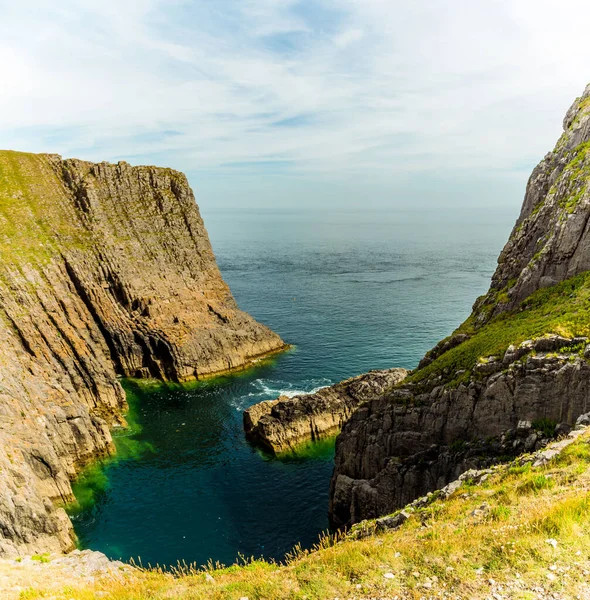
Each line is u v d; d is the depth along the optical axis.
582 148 47.94
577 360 30.58
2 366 60.62
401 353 101.44
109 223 105.75
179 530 49.38
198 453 65.19
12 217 93.62
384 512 40.47
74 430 62.84
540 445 30.72
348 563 17.72
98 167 111.25
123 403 80.62
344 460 46.19
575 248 41.47
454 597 14.68
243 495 55.47
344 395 71.94
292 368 95.94
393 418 41.97
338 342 109.88
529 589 14.45
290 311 138.12
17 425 53.66
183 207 119.81
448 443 37.44
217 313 108.25
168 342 93.25
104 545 47.03
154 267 106.06
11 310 75.69
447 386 38.25
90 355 82.56
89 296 93.19
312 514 51.56
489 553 16.45
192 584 19.98
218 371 95.31
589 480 19.66
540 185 53.28
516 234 52.78
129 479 59.09
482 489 24.47
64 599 20.41
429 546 17.70
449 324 122.25
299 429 66.00
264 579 18.06
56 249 93.50
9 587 22.45
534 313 40.19
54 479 53.12
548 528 16.92
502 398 33.91
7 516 41.59
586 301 35.75
